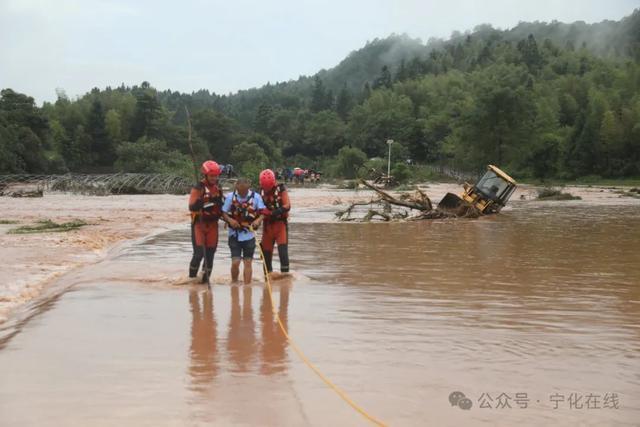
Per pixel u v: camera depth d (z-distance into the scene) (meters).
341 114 173.25
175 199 38.03
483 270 9.88
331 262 10.82
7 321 6.58
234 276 8.64
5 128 77.44
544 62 168.88
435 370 4.63
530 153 88.25
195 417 3.68
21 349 5.11
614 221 22.02
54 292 8.09
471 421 3.69
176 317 6.36
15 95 90.00
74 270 10.13
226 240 14.79
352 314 6.55
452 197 25.11
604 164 90.75
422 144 124.75
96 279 8.75
